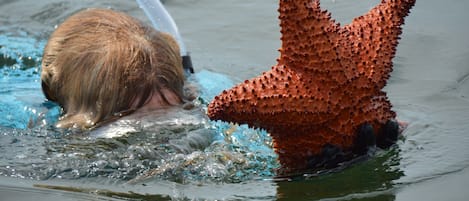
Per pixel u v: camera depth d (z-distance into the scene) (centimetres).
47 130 860
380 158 730
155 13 1034
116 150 798
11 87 1043
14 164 791
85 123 851
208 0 1346
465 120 886
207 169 764
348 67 688
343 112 689
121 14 914
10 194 734
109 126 835
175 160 778
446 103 949
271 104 668
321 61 680
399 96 979
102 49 861
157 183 746
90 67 859
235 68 1105
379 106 711
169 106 869
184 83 957
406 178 740
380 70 703
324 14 693
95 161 784
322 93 682
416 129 859
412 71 1058
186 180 750
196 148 805
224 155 786
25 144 832
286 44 686
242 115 668
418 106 942
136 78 850
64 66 877
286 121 678
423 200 698
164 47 888
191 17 1288
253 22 1255
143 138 812
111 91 848
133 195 725
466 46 1122
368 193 708
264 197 709
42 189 741
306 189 717
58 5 1345
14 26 1279
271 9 1293
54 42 895
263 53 1158
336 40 689
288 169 729
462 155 788
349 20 1211
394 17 726
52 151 812
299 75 682
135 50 861
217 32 1230
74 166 779
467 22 1196
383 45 712
